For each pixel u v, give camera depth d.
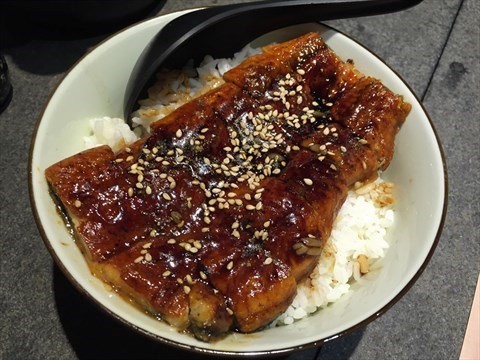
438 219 0.23
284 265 0.21
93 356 0.23
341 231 0.25
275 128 0.25
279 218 0.22
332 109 0.26
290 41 0.27
